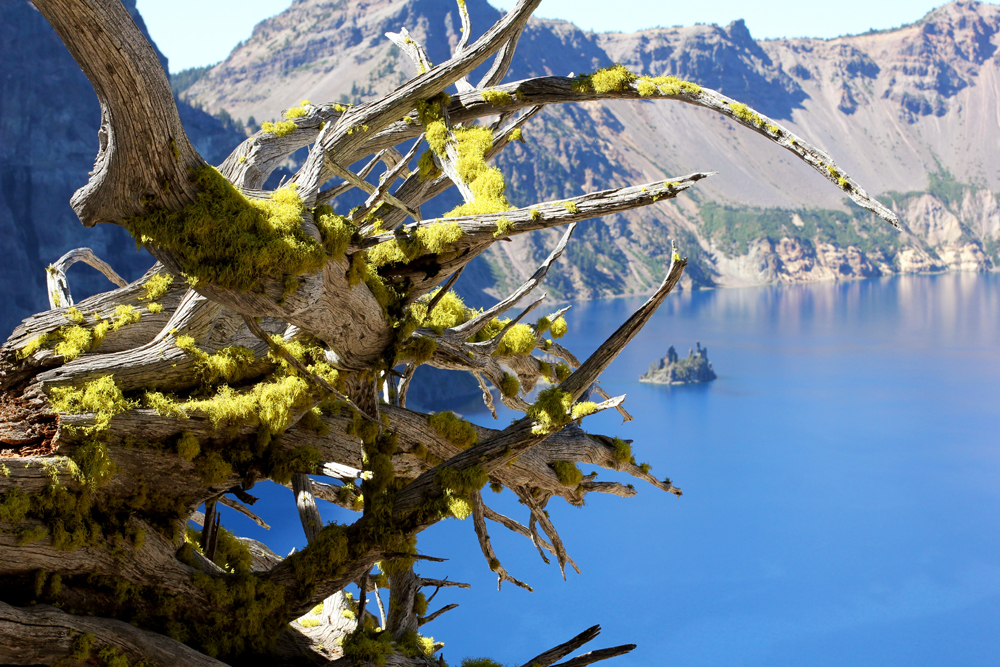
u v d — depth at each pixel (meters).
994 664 103.94
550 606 124.88
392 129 11.56
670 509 169.12
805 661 106.69
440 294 10.41
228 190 7.91
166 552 8.89
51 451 8.05
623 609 124.06
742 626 117.12
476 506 9.45
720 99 9.34
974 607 120.25
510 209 8.99
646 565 141.25
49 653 7.65
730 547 147.25
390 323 10.03
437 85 10.22
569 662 9.09
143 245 8.09
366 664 9.31
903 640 111.38
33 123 162.88
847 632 114.19
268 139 12.46
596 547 151.62
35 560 7.80
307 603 9.53
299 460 9.86
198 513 11.80
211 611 9.04
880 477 179.75
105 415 8.26
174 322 9.39
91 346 9.37
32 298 145.88
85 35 6.47
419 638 11.72
